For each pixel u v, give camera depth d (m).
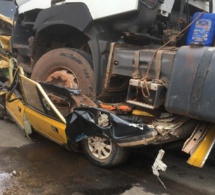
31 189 3.64
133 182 3.95
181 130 3.78
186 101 3.50
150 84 3.76
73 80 4.77
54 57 4.97
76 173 4.08
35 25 5.37
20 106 4.99
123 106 4.17
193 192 3.80
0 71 6.51
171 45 4.53
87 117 3.96
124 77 4.50
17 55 6.32
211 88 3.33
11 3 8.23
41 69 5.12
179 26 4.82
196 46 3.55
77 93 4.32
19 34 6.45
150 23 4.45
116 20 4.54
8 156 4.45
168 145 4.34
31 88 4.56
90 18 4.56
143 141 3.63
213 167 4.55
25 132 4.96
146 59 3.97
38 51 5.72
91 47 4.60
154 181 4.01
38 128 4.75
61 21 4.90
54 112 4.25
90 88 4.64
